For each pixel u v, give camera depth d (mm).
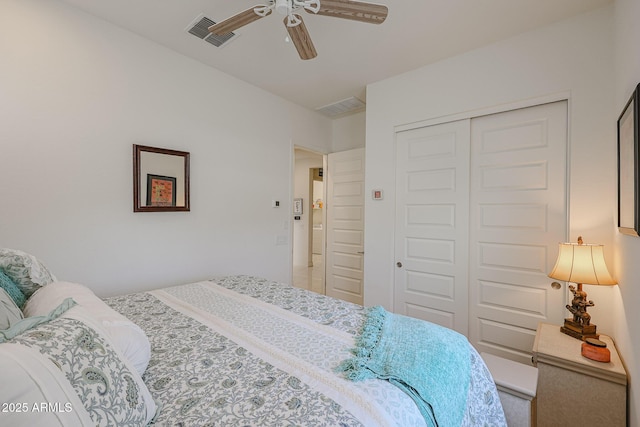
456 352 1135
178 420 742
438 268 2613
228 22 1576
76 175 1933
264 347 1152
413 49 2367
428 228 2672
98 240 2037
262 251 3248
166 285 2424
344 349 1147
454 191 2514
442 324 2590
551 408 1529
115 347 790
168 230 2436
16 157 1711
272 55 2506
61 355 628
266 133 3266
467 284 2449
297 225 6676
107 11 1962
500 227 2297
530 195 2160
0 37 1657
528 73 2117
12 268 1188
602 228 1816
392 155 2869
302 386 890
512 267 2242
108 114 2074
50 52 1824
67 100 1893
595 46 1862
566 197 1999
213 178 2768
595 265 1623
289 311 1581
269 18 2008
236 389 874
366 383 902
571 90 1944
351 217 3783
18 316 937
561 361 1498
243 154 3031
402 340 1187
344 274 3861
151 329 1314
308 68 2723
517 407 1302
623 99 1556
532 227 2154
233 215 2951
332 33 2158
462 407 983
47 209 1822
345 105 3674
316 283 5043
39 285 1255
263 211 3254
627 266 1399
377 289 2977
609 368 1396
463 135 2455
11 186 1698
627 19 1466
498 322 2307
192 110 2584
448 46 2326
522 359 2195
